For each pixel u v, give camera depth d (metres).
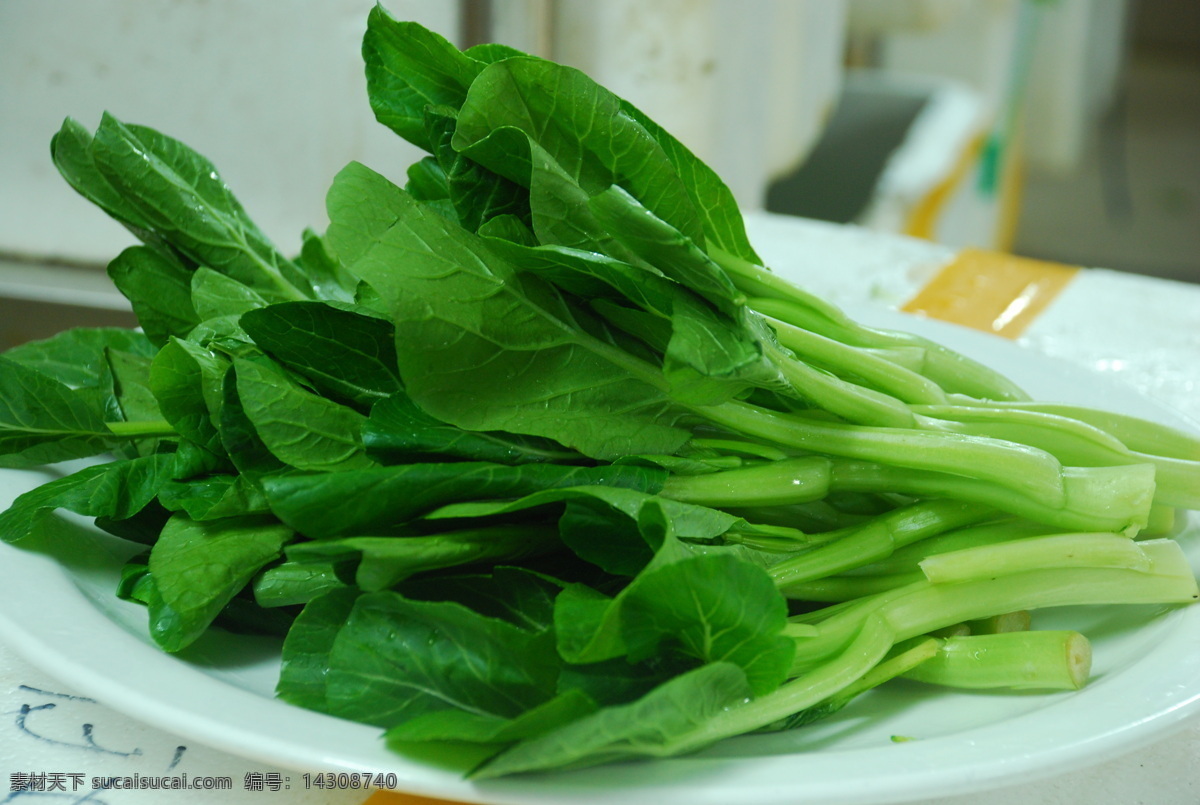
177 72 0.93
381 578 0.42
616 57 1.00
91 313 0.79
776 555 0.48
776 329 0.50
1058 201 3.18
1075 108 2.59
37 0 0.89
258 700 0.41
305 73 0.94
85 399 0.50
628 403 0.46
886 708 0.46
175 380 0.47
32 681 0.46
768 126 1.35
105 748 0.44
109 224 0.93
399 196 0.45
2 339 0.81
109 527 0.48
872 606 0.46
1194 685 0.42
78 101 0.93
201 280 0.51
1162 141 3.65
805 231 0.95
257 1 0.90
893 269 0.86
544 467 0.45
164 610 0.44
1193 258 2.71
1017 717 0.42
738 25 1.04
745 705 0.42
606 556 0.43
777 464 0.48
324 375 0.46
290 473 0.45
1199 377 0.68
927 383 0.51
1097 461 0.50
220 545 0.45
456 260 0.45
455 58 0.48
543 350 0.45
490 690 0.41
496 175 0.47
